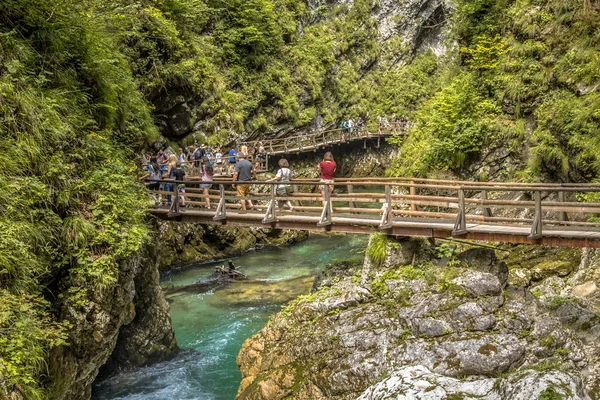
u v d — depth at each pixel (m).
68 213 8.10
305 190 32.31
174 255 20.20
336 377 8.50
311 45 37.03
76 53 10.15
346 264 13.37
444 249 10.33
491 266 10.05
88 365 8.16
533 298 9.84
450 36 22.31
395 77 44.75
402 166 20.08
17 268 6.69
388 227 10.09
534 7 17.83
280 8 35.12
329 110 36.84
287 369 9.22
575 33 16.45
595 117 14.50
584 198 14.23
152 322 11.62
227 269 18.75
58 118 8.51
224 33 28.91
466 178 17.56
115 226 8.32
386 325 9.00
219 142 25.81
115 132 11.77
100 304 8.00
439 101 18.95
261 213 11.92
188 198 18.17
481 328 8.42
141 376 11.12
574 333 8.80
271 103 31.30
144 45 21.50
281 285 17.16
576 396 4.34
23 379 5.80
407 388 5.04
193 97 24.86
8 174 7.28
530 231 9.22
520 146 16.59
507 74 17.61
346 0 43.62
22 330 6.18
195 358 11.99
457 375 7.92
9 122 7.65
